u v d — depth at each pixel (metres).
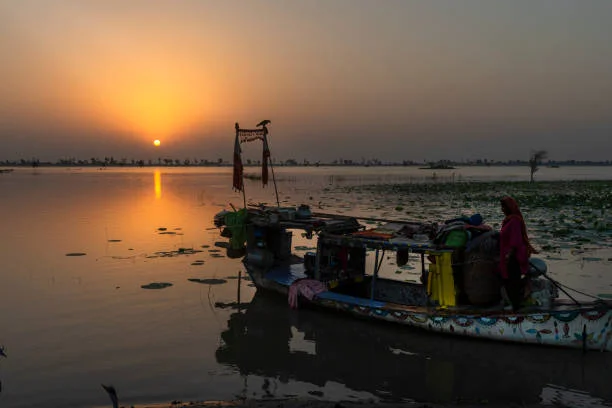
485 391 5.53
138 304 8.44
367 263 11.70
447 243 7.15
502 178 81.75
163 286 9.54
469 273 7.02
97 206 25.91
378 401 5.27
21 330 7.16
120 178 78.19
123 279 10.02
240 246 9.50
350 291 9.05
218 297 8.91
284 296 9.02
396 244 7.41
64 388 5.43
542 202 26.47
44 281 9.84
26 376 5.71
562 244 13.52
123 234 15.79
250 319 7.83
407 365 6.19
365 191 40.81
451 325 6.96
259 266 9.18
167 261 11.71
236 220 9.46
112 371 5.88
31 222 18.84
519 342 6.63
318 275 8.50
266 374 5.89
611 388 5.59
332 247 8.60
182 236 15.37
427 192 38.88
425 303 8.19
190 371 5.93
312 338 7.07
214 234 15.77
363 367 6.12
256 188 47.03
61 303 8.45
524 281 6.68
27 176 88.31
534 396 5.41
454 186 47.62
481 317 6.75
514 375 5.91
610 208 23.61
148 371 5.90
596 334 6.30
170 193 37.59
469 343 6.86
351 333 7.29
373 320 7.63
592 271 10.40
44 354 6.34
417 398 5.35
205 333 7.19
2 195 34.81
